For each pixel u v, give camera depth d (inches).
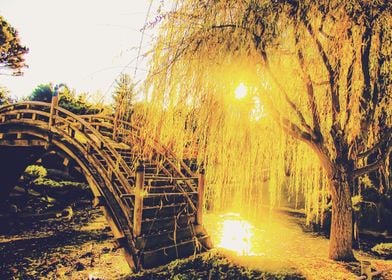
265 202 699.4
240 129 235.6
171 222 344.5
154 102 210.4
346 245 275.6
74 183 769.6
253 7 195.2
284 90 242.8
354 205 491.8
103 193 333.7
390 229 443.8
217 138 232.2
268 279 221.1
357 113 238.4
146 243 304.7
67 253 378.6
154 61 209.3
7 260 349.7
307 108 292.4
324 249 406.3
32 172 725.3
